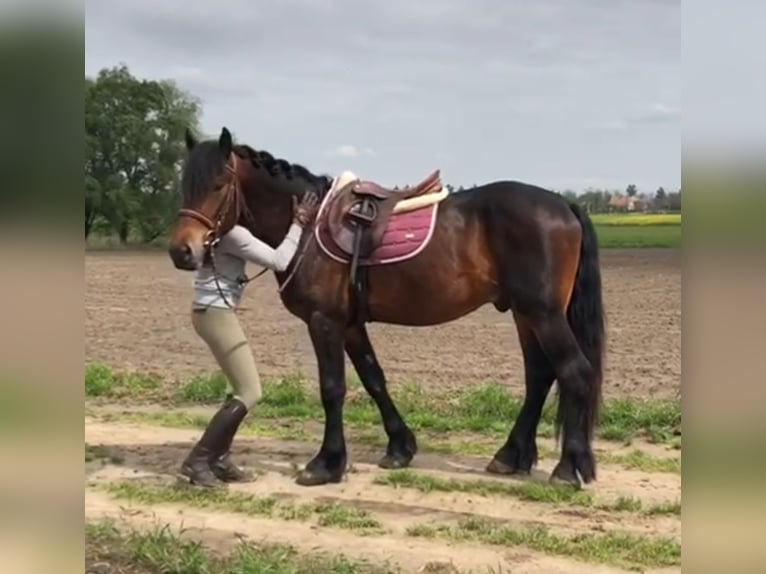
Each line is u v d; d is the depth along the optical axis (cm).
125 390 806
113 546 406
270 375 880
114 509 478
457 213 527
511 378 879
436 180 539
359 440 645
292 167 538
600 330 520
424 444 628
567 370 509
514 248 510
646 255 2789
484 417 700
